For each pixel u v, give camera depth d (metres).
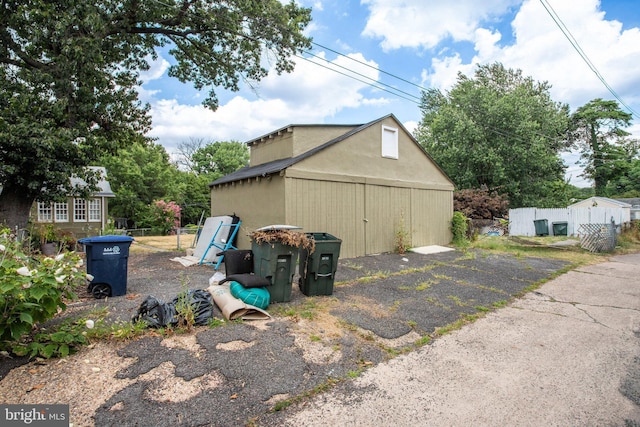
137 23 10.63
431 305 5.05
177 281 5.96
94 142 9.05
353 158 9.02
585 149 33.59
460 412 2.47
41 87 8.06
